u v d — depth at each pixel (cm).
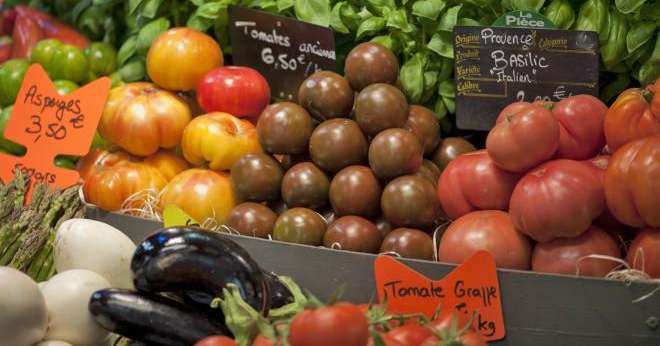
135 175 226
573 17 215
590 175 170
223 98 229
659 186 159
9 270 158
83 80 286
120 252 186
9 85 283
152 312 153
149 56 239
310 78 211
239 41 247
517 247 175
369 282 179
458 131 235
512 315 168
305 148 209
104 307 154
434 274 173
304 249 185
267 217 204
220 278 151
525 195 170
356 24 237
